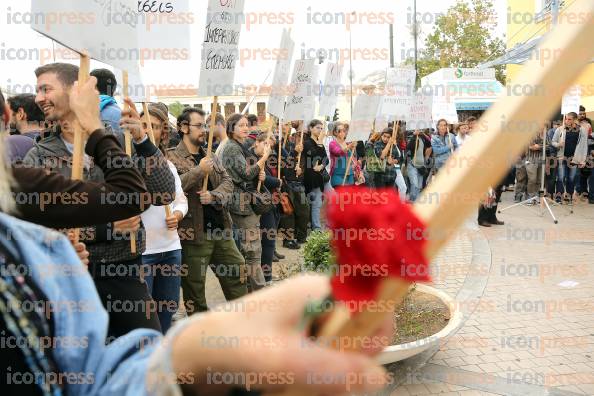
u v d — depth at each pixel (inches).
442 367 137.3
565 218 363.9
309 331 20.6
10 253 26.8
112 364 27.6
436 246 17.3
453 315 149.4
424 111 339.6
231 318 22.1
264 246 223.0
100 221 66.4
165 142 148.8
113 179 69.6
